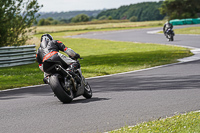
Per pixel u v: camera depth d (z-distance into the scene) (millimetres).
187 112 21297
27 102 27531
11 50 62188
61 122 20016
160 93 28844
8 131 18578
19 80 43062
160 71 45500
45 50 25750
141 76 41469
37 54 26344
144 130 16625
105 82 38000
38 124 19797
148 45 101250
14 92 34000
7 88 37125
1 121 20969
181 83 34062
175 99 25891
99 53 86688
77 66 26062
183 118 18625
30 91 34125
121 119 20203
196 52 71000
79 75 26953
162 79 37750
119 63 59125
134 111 22219
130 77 41188
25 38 73375
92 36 175375
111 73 46938
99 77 43125
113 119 20266
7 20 69750
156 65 53719
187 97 26531
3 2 68438
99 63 60656
